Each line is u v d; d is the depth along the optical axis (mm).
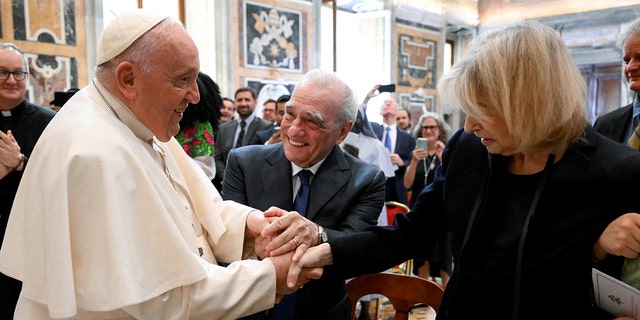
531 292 1051
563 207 1025
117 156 1070
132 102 1186
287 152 1622
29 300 1127
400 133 5383
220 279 1144
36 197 1079
